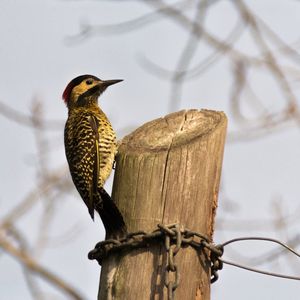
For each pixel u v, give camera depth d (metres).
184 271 7.73
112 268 7.89
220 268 8.17
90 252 8.07
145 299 7.64
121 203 8.05
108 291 7.79
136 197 7.98
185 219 7.86
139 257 7.77
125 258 7.83
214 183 8.13
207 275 7.92
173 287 7.48
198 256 7.83
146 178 8.01
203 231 7.92
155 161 8.03
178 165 8.01
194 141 8.14
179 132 8.48
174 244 7.71
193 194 7.94
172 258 7.58
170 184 7.95
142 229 7.84
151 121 8.77
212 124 8.52
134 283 7.71
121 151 8.41
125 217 7.98
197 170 8.02
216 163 8.20
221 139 8.34
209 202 8.03
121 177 8.19
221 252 8.15
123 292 7.71
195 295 7.73
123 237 7.89
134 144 8.41
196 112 8.80
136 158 8.12
